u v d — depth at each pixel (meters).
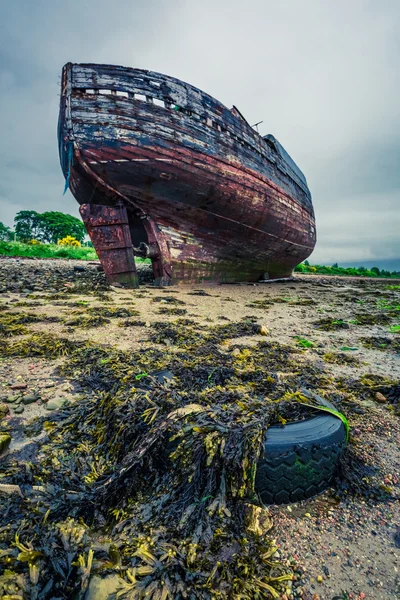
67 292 9.06
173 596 1.12
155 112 9.11
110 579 1.16
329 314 8.03
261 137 12.35
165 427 1.81
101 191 9.90
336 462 1.89
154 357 3.79
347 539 1.54
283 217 13.50
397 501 1.79
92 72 8.66
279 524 1.60
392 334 6.03
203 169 9.88
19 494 1.56
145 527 1.42
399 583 1.33
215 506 1.48
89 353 3.85
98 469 1.80
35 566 1.14
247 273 14.63
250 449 1.67
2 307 6.61
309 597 1.25
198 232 11.36
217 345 4.70
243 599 1.14
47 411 2.54
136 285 10.62
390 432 2.48
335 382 3.51
